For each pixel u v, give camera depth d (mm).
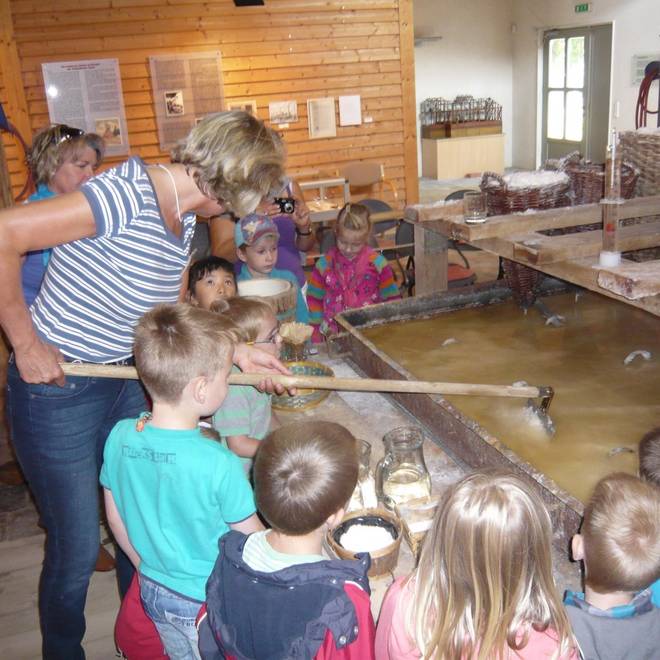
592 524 1229
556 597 1152
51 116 6949
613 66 10914
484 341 2793
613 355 2596
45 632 1797
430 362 2629
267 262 2871
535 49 12484
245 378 1742
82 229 1436
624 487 1241
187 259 1654
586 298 3160
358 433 2086
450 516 1141
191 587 1472
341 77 7828
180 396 1391
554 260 2158
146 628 1687
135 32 7035
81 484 1677
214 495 1406
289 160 7949
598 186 2611
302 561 1232
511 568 1104
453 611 1146
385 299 3330
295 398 2223
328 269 3320
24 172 6840
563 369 2516
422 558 1219
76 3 6777
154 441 1417
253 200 1535
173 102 7273
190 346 1362
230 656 1243
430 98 12828
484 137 12367
